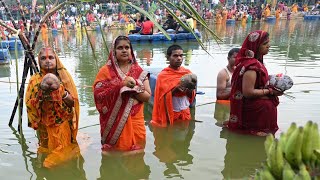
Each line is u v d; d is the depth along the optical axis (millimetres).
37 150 3996
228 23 28250
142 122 4230
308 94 6117
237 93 4336
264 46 4164
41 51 3877
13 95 6477
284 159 1257
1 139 4336
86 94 6480
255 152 3836
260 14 31047
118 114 3918
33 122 3834
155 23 2551
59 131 3828
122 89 3850
